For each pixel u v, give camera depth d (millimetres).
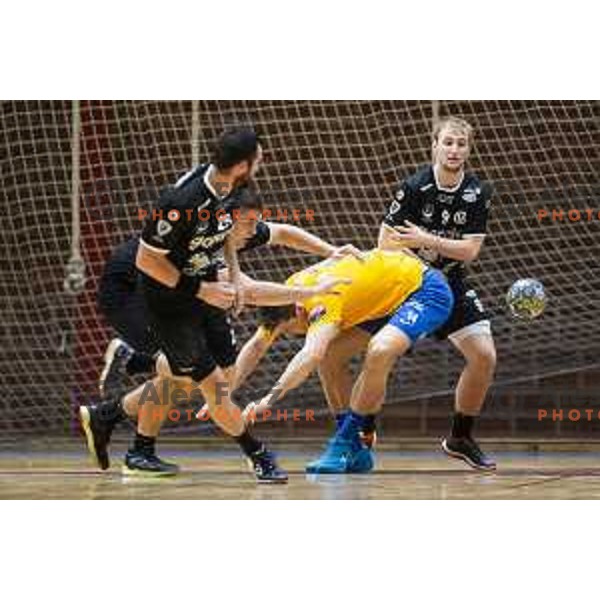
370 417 18047
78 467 19734
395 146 28562
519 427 28047
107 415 17578
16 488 15531
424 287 17375
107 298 16703
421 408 28141
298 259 27828
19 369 27391
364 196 27922
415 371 25141
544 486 16109
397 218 18188
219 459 22266
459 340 18469
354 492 14977
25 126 28188
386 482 16547
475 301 18516
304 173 28516
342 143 28594
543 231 28312
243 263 27875
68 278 25094
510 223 28438
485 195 18141
